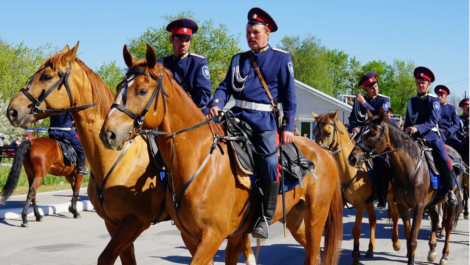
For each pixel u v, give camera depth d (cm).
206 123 411
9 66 3166
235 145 417
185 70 525
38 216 984
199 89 524
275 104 450
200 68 523
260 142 431
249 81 444
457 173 786
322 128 738
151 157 468
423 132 721
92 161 450
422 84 746
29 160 898
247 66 447
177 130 391
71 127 971
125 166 451
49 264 657
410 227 707
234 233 436
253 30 445
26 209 918
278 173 438
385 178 730
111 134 348
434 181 692
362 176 702
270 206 432
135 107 358
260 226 433
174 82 394
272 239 855
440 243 849
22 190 1410
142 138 470
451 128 898
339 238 530
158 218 480
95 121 447
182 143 391
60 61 441
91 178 474
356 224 702
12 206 1126
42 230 895
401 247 803
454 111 908
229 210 407
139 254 723
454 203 703
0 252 718
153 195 464
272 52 451
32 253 716
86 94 447
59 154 944
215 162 402
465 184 916
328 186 512
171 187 400
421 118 752
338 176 536
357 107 857
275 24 449
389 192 756
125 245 447
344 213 1176
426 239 882
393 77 6744
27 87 435
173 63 531
